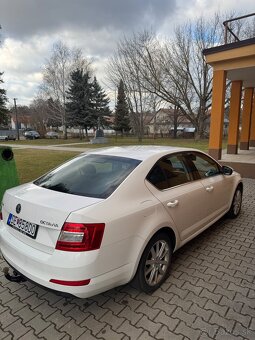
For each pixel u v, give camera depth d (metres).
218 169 4.35
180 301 2.66
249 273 3.17
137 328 2.32
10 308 2.57
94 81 42.16
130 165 2.89
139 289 2.72
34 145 26.95
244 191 7.04
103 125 46.81
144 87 30.41
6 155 4.73
